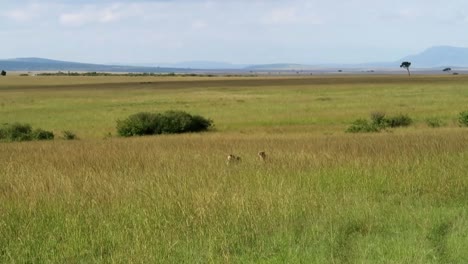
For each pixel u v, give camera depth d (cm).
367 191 1057
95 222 844
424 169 1249
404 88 9025
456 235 744
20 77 19200
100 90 10031
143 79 16512
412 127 3475
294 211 888
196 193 998
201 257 681
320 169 1292
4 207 952
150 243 736
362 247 712
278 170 1300
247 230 795
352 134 2864
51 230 808
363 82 12269
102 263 670
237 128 3959
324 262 647
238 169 1337
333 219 848
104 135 3719
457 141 1875
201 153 1755
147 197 995
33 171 1349
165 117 3828
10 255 694
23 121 4744
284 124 4138
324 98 6819
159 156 1669
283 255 681
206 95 8100
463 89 8381
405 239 739
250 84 12000
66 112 5538
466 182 1109
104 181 1169
